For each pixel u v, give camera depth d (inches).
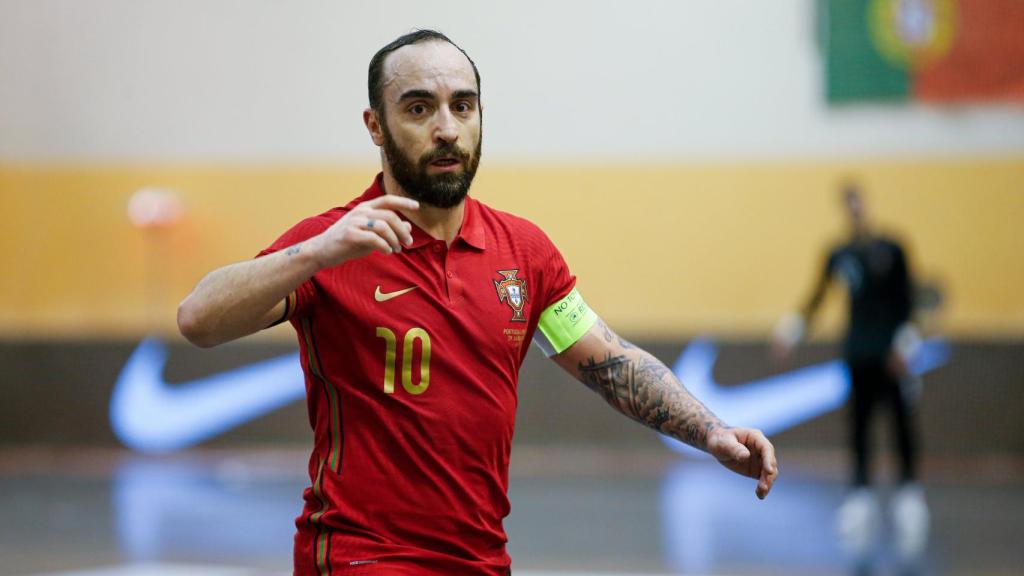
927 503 1255.5
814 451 1601.9
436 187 368.5
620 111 1733.5
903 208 1681.8
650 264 1727.4
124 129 1820.9
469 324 370.9
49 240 1835.6
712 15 1715.1
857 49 1685.5
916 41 1674.5
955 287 1669.5
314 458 377.4
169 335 1710.1
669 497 1293.1
